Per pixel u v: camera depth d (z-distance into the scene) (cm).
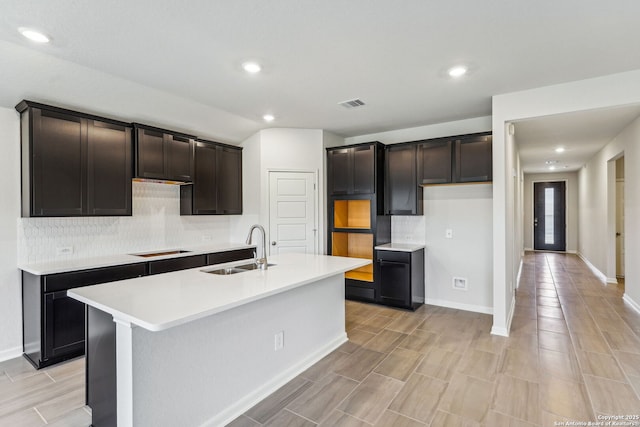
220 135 459
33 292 289
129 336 166
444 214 455
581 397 234
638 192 425
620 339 337
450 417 213
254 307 233
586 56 259
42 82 281
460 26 217
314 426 205
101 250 367
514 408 222
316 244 490
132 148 360
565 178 1017
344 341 334
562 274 680
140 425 169
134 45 241
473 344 327
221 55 257
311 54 256
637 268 434
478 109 393
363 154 462
